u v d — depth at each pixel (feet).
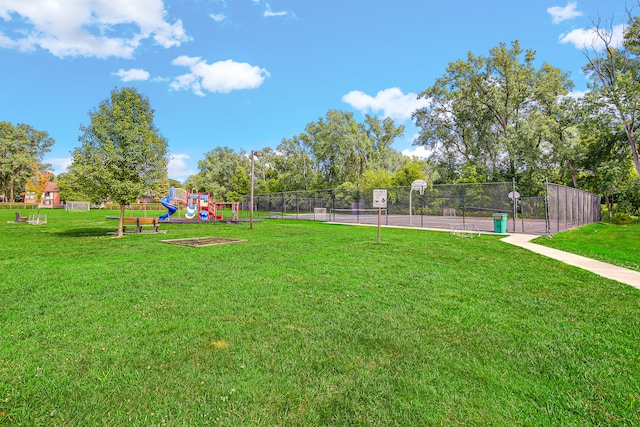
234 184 205.57
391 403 7.64
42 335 11.34
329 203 109.91
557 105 105.81
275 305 14.69
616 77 86.99
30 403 7.55
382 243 36.63
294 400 7.73
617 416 7.20
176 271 21.72
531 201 94.27
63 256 27.66
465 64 119.34
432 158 145.79
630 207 90.79
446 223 75.56
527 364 9.54
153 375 8.78
